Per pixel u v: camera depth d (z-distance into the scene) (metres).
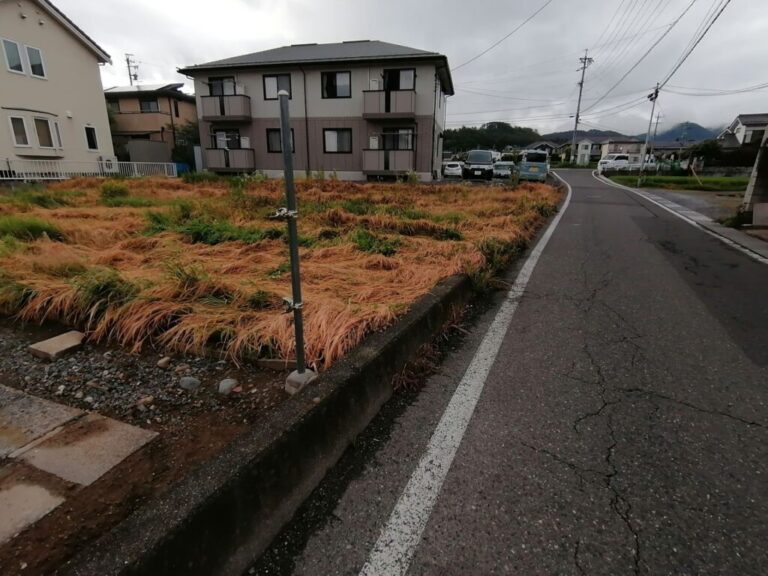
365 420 1.95
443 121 24.33
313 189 11.64
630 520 1.46
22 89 16.00
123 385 2.13
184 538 1.11
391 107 18.69
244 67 19.86
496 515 1.48
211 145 21.36
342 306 2.67
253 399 2.01
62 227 5.15
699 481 1.64
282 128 1.68
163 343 2.51
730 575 1.27
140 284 2.96
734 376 2.43
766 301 3.74
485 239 5.16
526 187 14.65
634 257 5.41
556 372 2.47
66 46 17.69
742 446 1.84
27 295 3.01
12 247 4.16
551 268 4.80
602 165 35.22
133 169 20.17
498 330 3.07
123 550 1.02
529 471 1.69
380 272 3.75
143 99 26.20
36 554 1.20
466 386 2.31
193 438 1.74
